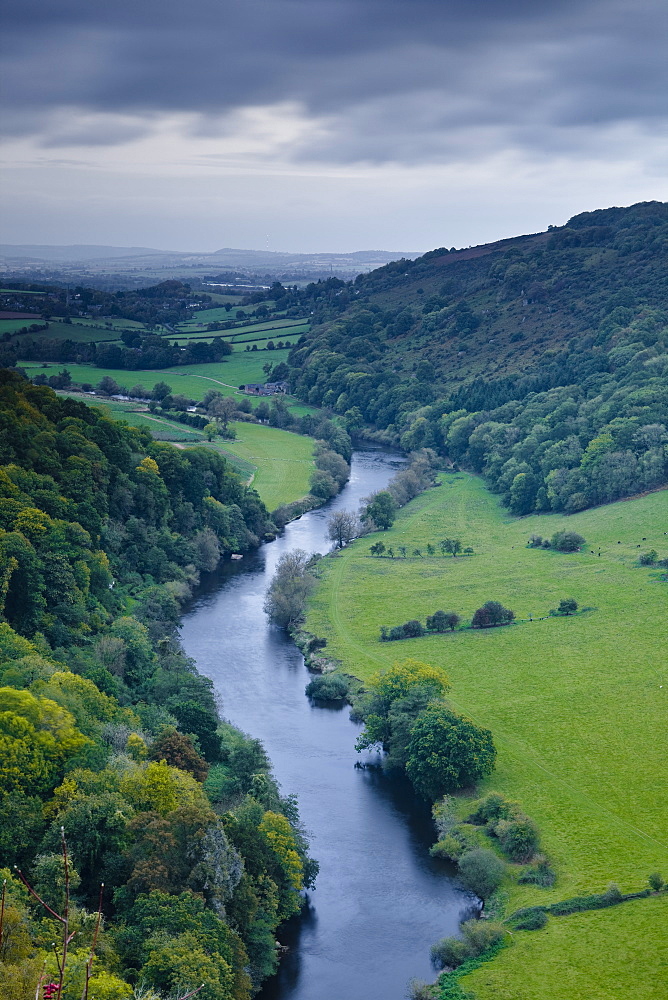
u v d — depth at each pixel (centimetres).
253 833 9644
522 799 11644
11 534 14350
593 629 16450
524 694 14262
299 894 10100
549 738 13025
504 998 8375
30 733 9994
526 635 16412
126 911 8369
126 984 7069
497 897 9875
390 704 13262
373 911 9869
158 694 13475
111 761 10238
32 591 14125
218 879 8625
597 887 9888
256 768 11656
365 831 11244
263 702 14412
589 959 8819
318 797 11931
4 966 6575
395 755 12456
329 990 8762
